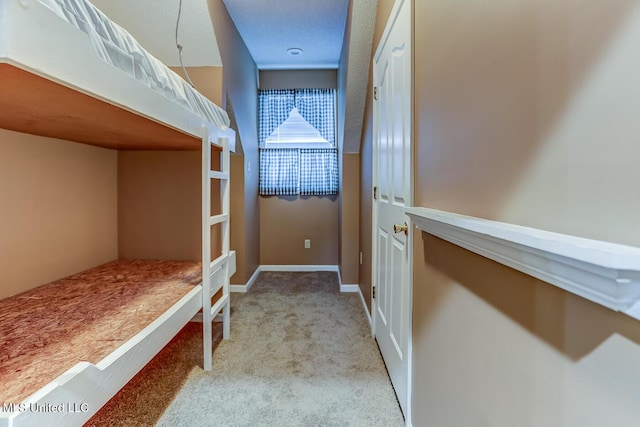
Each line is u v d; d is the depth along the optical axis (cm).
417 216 117
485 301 81
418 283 135
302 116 415
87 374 92
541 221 60
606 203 47
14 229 180
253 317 276
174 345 225
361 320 271
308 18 297
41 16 75
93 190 243
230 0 271
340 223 373
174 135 186
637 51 42
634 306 39
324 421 151
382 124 212
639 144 41
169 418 152
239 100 322
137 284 198
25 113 126
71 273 221
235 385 179
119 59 113
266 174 419
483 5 81
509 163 71
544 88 59
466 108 91
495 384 76
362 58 259
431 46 120
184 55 265
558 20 56
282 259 432
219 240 279
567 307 54
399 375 164
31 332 126
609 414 46
